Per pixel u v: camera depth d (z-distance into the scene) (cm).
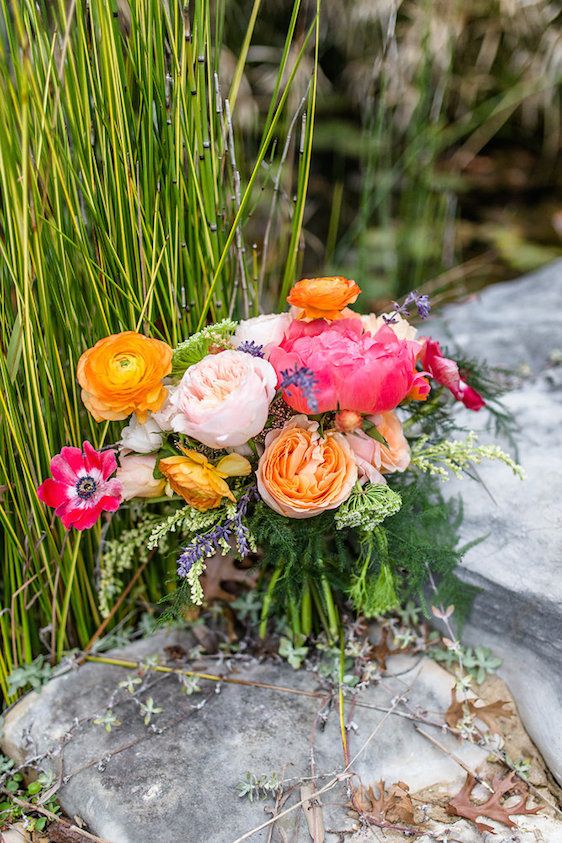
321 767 73
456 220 180
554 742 75
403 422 86
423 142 147
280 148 145
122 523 85
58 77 70
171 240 78
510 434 91
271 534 72
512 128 199
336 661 82
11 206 71
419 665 82
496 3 160
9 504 79
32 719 79
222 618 88
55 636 85
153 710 78
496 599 80
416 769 74
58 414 79
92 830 71
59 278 75
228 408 65
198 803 70
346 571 78
